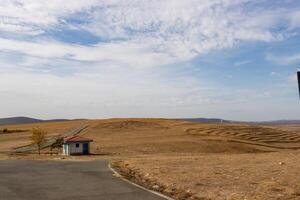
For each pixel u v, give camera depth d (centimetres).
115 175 1736
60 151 7625
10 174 1827
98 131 12544
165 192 1260
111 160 3022
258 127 13375
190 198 1145
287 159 2508
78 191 1291
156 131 12400
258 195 1148
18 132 13862
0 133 13350
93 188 1350
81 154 6209
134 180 1558
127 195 1203
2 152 7131
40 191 1301
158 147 7900
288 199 1093
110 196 1190
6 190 1326
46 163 2617
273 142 10200
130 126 13600
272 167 1934
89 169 2055
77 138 6397
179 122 15500
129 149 7475
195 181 1442
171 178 1531
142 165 2108
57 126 15850
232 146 8575
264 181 1426
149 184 1431
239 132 11794
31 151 7588
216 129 12525
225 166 2020
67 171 1950
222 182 1413
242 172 1717
